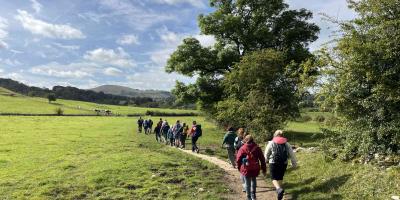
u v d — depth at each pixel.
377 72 12.14
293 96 29.44
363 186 11.08
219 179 15.55
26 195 12.97
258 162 11.75
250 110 28.16
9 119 64.00
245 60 32.41
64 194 13.08
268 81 30.44
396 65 11.90
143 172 16.00
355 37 12.89
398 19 11.78
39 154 22.70
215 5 44.44
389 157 12.03
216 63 42.56
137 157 19.61
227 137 18.58
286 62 36.09
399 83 11.88
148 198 12.54
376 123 12.55
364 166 12.20
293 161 11.80
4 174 16.41
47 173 16.31
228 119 35.22
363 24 13.11
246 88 31.77
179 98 44.88
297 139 33.38
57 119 70.00
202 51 43.31
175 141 30.14
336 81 13.66
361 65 12.33
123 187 13.85
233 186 14.48
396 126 11.73
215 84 43.72
